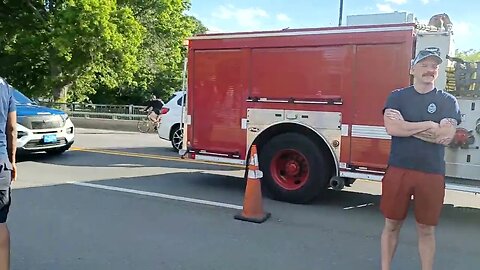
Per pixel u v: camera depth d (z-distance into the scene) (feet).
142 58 102.22
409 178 12.14
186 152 25.39
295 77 21.94
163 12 96.63
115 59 88.07
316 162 21.76
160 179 27.43
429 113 11.91
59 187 24.53
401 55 19.45
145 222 18.75
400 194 12.33
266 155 23.12
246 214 19.52
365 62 20.27
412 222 19.52
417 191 12.17
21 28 92.73
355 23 23.70
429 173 12.03
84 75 94.38
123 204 21.42
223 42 23.72
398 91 12.50
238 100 23.57
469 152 19.12
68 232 17.24
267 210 21.21
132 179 27.20
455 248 16.74
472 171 19.12
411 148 12.08
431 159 12.03
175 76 138.62
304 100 21.79
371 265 14.83
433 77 11.96
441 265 15.08
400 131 12.00
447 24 20.79
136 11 95.14
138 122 61.21
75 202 21.50
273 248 16.16
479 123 18.80
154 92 141.49
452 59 19.16
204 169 31.14
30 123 31.60
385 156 20.08
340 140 21.11
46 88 99.71
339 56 20.85
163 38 103.09
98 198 22.40
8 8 91.04
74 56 84.43
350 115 20.76
